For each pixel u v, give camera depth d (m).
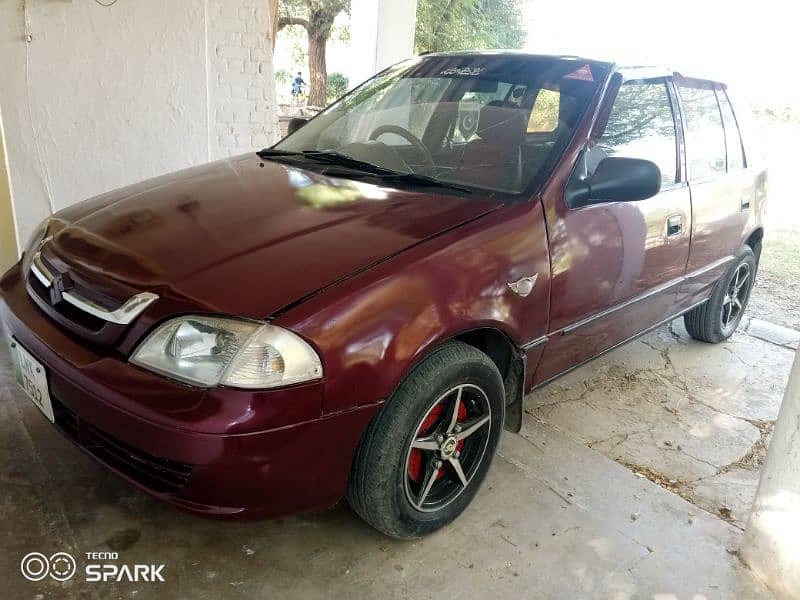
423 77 2.94
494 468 2.59
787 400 2.03
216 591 1.92
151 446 1.67
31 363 1.97
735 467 2.83
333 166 2.60
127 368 1.73
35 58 3.86
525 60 2.83
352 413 1.78
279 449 1.70
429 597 1.97
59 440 2.47
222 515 1.75
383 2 5.29
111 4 3.93
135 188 2.53
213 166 2.70
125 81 4.10
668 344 4.05
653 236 2.79
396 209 2.18
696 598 2.07
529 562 2.14
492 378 2.17
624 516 2.41
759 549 2.15
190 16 4.13
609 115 2.63
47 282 2.02
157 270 1.85
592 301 2.54
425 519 2.13
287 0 7.79
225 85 4.36
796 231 7.14
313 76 8.20
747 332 4.35
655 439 2.98
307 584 1.98
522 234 2.19
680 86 3.16
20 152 3.97
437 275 1.93
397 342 1.81
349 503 2.05
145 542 2.07
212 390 1.64
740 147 3.63
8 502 2.16
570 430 2.96
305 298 1.73
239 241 1.95
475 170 2.47
